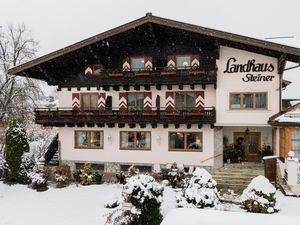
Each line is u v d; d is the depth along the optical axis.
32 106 31.59
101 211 14.91
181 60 21.20
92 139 23.12
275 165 18.16
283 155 18.14
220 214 3.05
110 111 21.52
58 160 23.88
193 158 21.12
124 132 22.45
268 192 13.52
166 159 21.56
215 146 20.75
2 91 30.53
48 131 38.47
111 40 21.31
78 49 21.25
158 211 12.17
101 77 21.44
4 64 30.80
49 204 16.31
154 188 11.97
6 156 20.61
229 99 20.00
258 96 19.75
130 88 22.16
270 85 19.48
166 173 19.66
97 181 20.48
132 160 22.19
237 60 19.84
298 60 19.12
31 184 19.56
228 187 18.05
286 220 2.95
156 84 20.59
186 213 3.07
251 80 19.73
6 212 15.29
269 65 19.45
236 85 19.92
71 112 22.25
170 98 21.39
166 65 21.38
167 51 21.34
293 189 15.89
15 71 21.94
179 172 19.42
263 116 19.61
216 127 20.75
